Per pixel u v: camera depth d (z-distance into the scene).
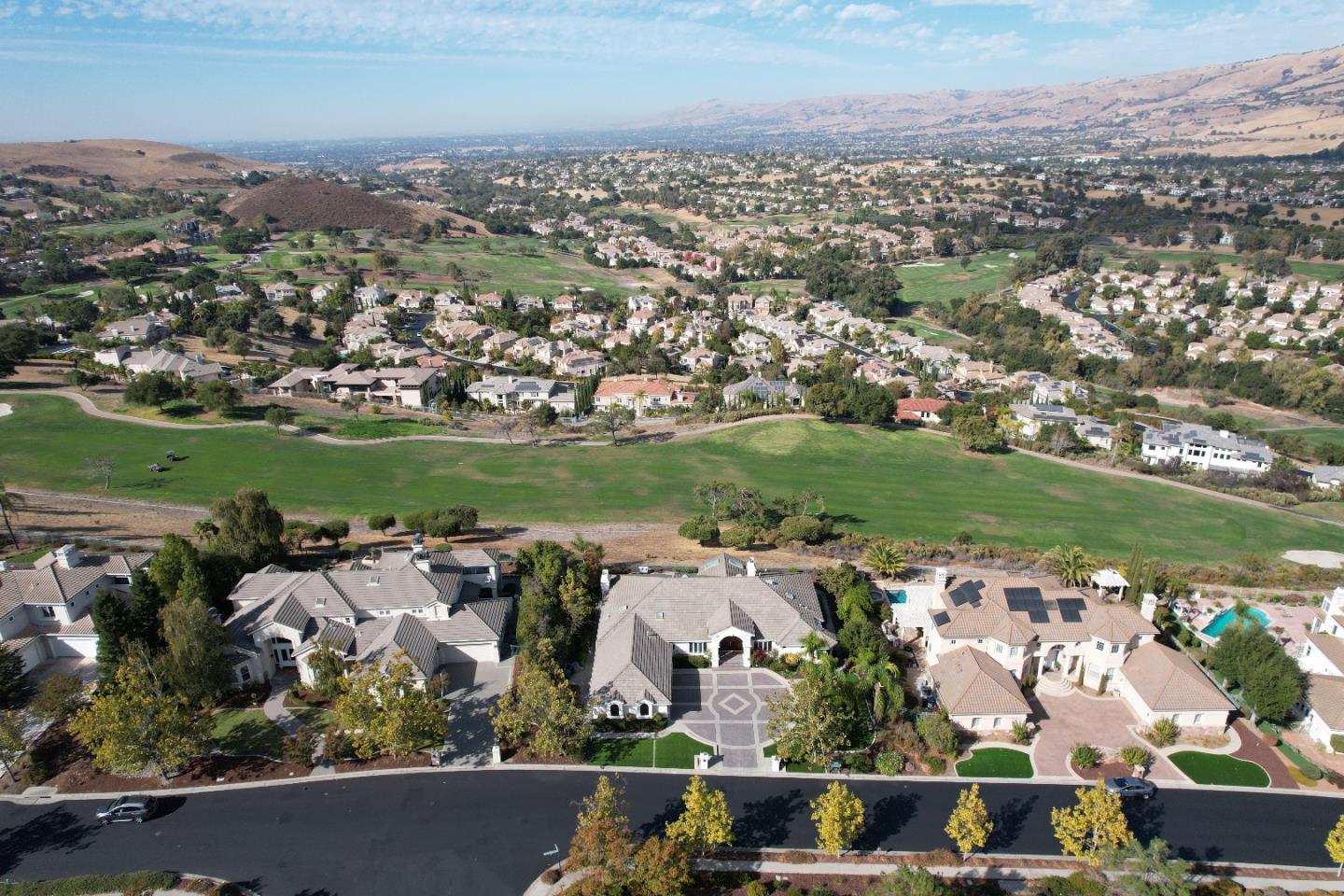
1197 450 138.88
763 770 54.69
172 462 118.94
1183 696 58.59
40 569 68.38
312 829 49.44
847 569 77.44
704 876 46.09
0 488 86.56
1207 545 98.69
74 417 135.62
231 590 71.69
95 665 65.44
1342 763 55.38
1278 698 57.00
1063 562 79.19
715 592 69.56
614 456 131.50
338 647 62.53
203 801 51.53
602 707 58.94
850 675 61.66
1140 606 71.00
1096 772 54.53
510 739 56.62
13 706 60.00
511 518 102.06
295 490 109.69
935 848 48.19
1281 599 80.25
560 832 49.38
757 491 102.31
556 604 70.12
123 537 89.62
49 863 46.59
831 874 46.25
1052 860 47.28
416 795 52.25
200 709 59.00
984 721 58.34
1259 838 49.06
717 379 192.38
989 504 111.69
